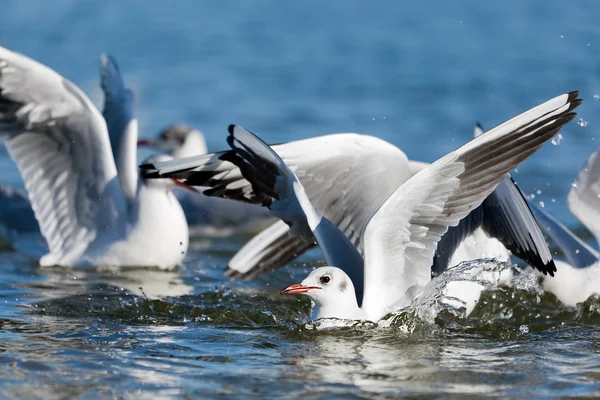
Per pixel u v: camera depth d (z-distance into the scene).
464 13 36.72
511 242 11.63
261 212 17.73
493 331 10.90
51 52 30.45
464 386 8.67
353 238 12.03
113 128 14.76
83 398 8.16
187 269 14.44
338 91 26.86
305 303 12.31
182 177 11.06
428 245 10.57
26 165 13.83
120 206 14.15
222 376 8.80
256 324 10.92
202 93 26.45
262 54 31.03
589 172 12.43
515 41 32.84
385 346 9.96
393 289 10.62
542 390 8.59
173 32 33.50
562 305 12.55
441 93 26.62
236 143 10.60
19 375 8.65
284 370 9.02
